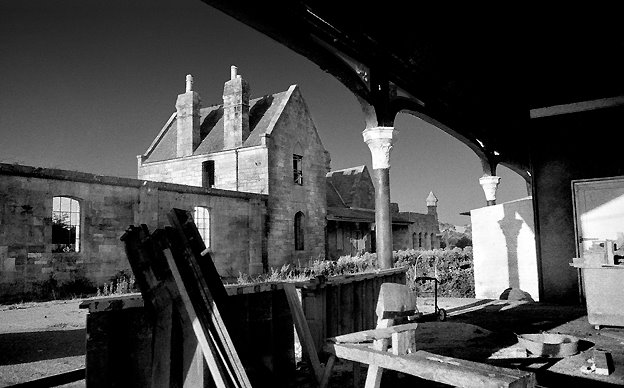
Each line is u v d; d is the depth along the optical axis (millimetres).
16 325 8625
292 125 25656
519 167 15734
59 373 5051
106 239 15031
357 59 6711
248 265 21094
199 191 18547
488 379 2482
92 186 14773
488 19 6461
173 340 3232
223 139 26188
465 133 11211
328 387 4109
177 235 3461
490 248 11812
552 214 10148
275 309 4461
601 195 9555
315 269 20422
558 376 4336
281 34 5418
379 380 3129
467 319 7926
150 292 3305
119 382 3094
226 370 3102
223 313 3467
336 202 32812
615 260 6754
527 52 7738
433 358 2979
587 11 6285
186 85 27156
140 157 28094
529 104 10414
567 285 9883
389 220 7551
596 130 9711
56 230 15352
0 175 12727
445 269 14844
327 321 5402
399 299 4828
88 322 2992
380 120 7438
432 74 8086
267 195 22719
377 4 5828
